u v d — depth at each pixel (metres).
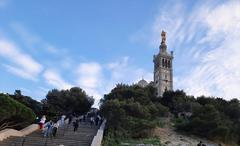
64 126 36.91
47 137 27.33
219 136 46.72
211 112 51.94
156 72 123.25
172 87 117.62
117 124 40.47
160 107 61.50
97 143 24.25
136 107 47.38
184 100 74.00
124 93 66.94
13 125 31.59
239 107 63.72
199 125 48.19
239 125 51.03
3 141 23.67
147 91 76.88
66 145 24.56
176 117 63.38
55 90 74.00
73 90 76.44
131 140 37.66
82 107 72.75
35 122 40.03
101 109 44.22
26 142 24.14
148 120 46.03
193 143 41.50
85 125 41.31
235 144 47.31
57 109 62.72
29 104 51.34
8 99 28.19
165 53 124.38
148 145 34.62
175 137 44.25
